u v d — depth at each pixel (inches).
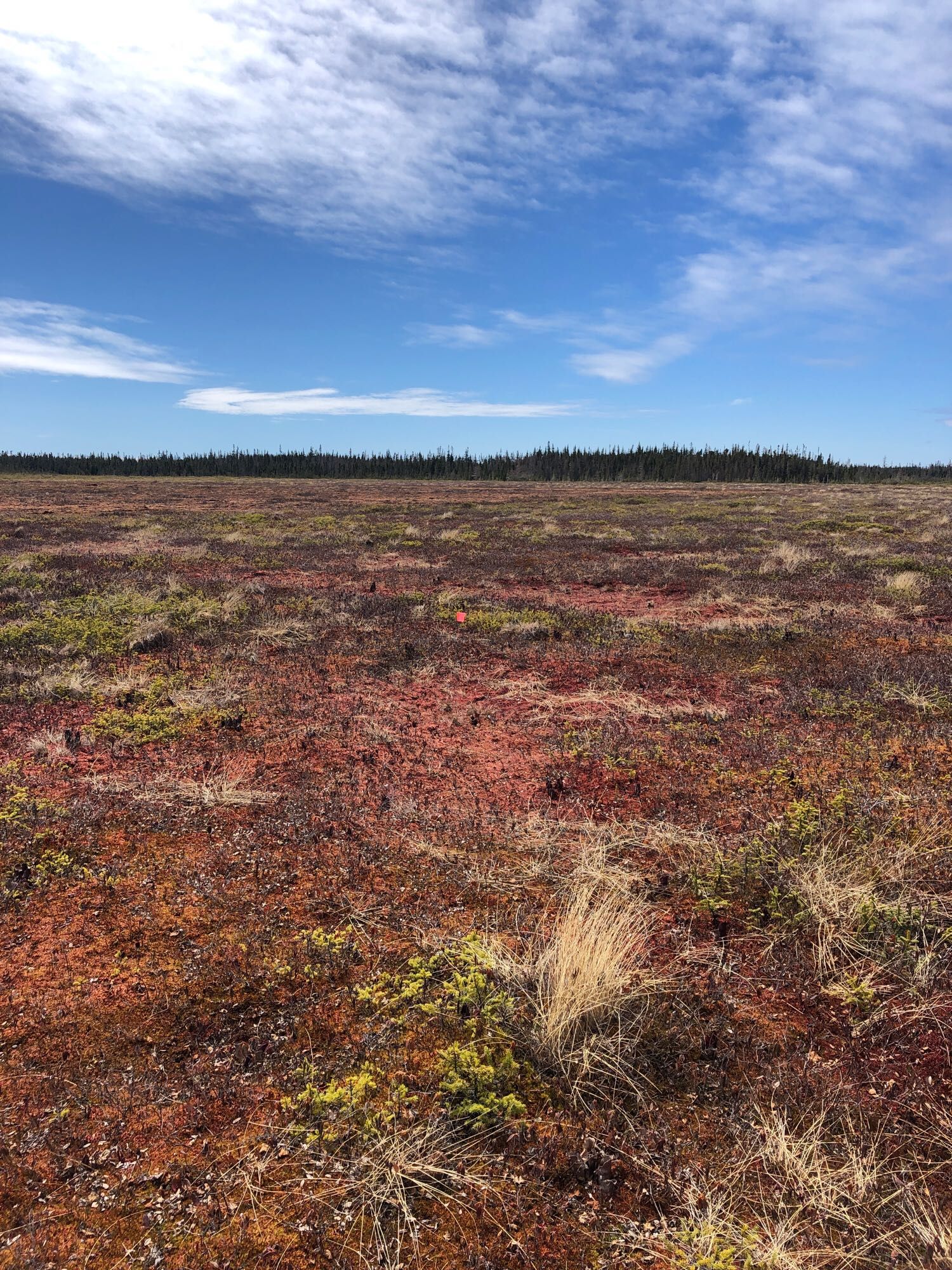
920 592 452.1
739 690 265.9
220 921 128.2
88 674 282.5
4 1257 71.6
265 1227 75.3
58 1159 82.9
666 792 180.5
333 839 157.4
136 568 585.0
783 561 604.1
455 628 368.2
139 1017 105.3
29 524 933.2
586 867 144.5
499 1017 103.7
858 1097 91.6
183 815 168.6
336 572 580.1
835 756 198.5
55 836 157.6
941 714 232.2
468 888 139.9
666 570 567.8
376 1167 81.0
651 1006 108.0
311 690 267.9
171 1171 81.3
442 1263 72.0
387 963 117.5
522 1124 87.5
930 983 111.4
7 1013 106.0
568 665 301.7
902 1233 74.2
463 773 194.7
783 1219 75.7
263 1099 91.3
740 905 134.0
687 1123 88.4
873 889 134.3
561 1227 75.7
